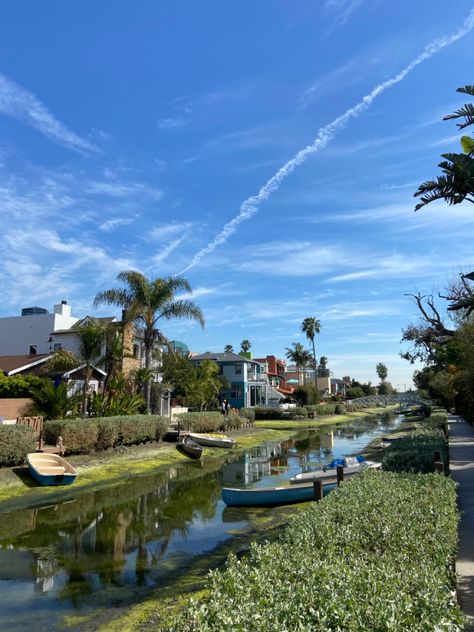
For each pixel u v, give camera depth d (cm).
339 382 15250
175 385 4525
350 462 1858
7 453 1877
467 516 992
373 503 725
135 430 2812
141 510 1611
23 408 2559
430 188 1234
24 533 1334
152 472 2411
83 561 1091
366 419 7594
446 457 1422
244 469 2552
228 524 1422
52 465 2020
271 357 10338
